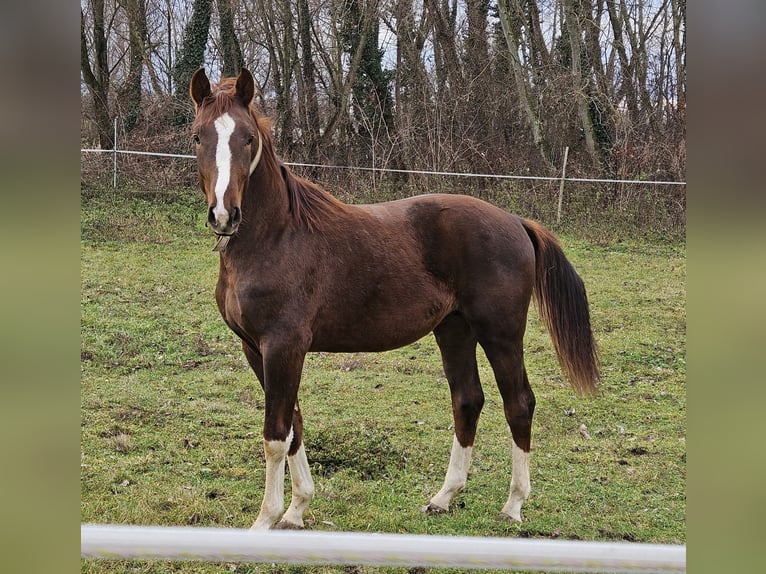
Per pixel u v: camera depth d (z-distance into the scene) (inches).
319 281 139.7
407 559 57.1
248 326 136.0
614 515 155.6
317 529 143.3
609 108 575.2
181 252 356.8
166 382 228.2
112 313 277.3
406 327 148.8
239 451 181.9
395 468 177.2
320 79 570.6
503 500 161.9
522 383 154.2
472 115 573.3
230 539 57.3
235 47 561.6
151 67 577.3
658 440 200.4
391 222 151.2
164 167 456.4
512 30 558.6
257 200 132.7
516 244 154.5
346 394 229.0
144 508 148.1
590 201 470.9
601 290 340.2
